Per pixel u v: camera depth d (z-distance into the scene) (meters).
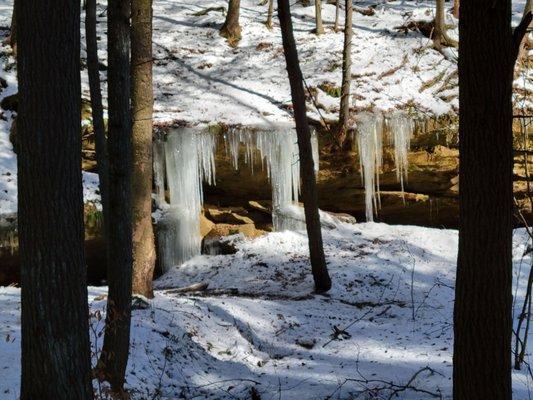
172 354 7.88
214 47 18.44
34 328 4.27
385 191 15.27
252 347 9.02
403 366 7.96
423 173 14.78
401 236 14.41
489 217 4.61
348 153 14.66
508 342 4.72
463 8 4.59
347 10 14.38
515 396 6.48
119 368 6.14
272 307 10.31
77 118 4.37
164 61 17.53
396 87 15.71
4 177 13.58
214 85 16.42
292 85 11.20
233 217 15.04
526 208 14.19
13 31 16.50
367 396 6.93
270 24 19.42
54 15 4.22
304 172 11.62
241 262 13.82
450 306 11.02
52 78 4.23
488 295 4.64
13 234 12.84
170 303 9.52
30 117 4.23
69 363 4.32
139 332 7.95
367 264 13.02
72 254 4.34
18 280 13.23
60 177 4.27
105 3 22.05
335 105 15.17
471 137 4.61
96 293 10.17
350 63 14.43
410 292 11.91
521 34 4.51
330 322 10.09
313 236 11.83
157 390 6.85
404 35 17.94
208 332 8.92
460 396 4.77
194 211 14.27
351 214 15.87
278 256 13.91
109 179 6.05
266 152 14.41
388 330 9.74
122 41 5.98
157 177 14.16
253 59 17.67
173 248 14.15
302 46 18.02
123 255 6.06
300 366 8.30
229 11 18.78
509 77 4.55
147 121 9.83
